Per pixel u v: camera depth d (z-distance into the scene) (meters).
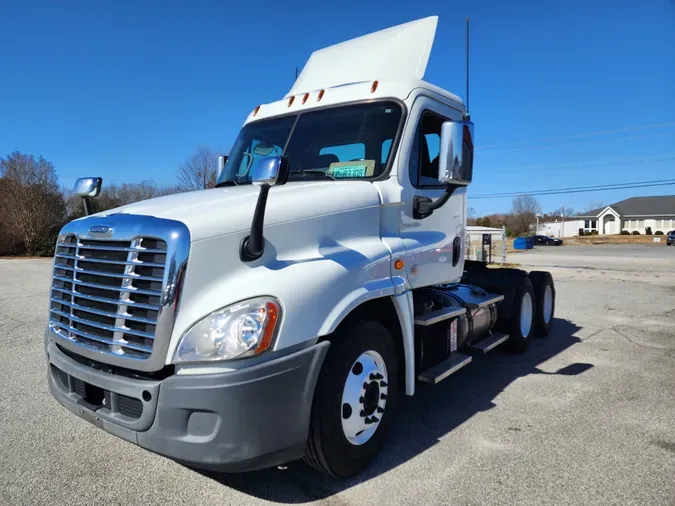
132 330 2.78
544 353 6.57
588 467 3.44
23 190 36.78
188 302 2.69
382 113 4.06
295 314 2.77
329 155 4.14
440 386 5.23
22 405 4.66
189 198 3.36
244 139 4.72
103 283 2.95
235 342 2.59
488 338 5.69
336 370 3.04
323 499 3.05
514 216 99.00
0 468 3.45
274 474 3.36
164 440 2.63
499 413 4.45
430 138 4.30
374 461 3.53
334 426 3.03
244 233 2.90
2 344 7.16
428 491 3.14
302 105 4.50
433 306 4.39
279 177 2.66
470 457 3.59
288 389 2.72
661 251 40.00
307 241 3.17
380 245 3.62
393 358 3.59
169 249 2.68
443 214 4.50
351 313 3.30
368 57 4.84
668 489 3.16
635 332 7.87
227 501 3.03
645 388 5.11
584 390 5.07
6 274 19.14
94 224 3.07
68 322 3.23
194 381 2.57
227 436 2.57
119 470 3.42
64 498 3.07
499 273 6.49
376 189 3.75
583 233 91.75
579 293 12.63
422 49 4.54
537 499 3.05
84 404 3.04
